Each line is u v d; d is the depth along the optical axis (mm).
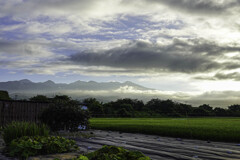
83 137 13422
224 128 17953
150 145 10414
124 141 11648
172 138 13875
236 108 88000
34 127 9414
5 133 8883
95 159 5418
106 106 73750
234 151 9125
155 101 84812
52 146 7930
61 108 15016
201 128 17859
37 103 20109
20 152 7332
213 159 7645
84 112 15719
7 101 18391
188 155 8227
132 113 69125
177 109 78688
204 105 86500
